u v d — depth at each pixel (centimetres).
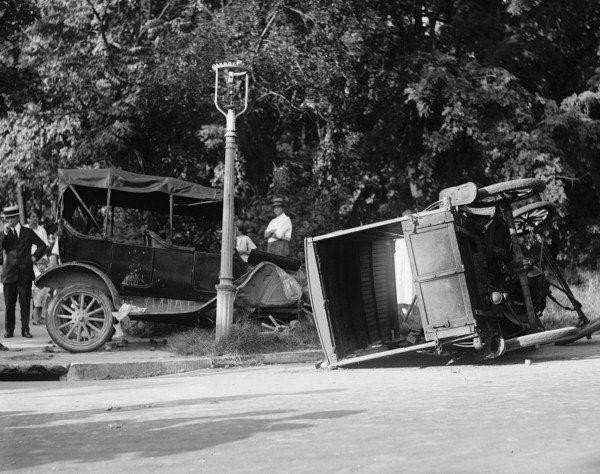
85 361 1165
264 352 1273
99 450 450
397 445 412
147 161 2552
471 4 2777
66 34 2406
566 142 2603
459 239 1089
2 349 1322
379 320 1248
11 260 1570
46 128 2302
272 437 460
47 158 2381
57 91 2356
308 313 1421
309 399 666
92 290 1340
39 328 1769
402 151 2730
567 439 407
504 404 568
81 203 1387
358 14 2473
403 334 1271
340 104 2489
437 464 357
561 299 1891
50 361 1172
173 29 2345
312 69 2336
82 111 2400
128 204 1564
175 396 758
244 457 403
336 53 2358
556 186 2394
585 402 562
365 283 1223
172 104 2411
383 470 351
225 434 482
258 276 1401
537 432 433
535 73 2809
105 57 2383
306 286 1507
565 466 339
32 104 2334
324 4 2361
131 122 2408
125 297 1384
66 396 820
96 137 2366
